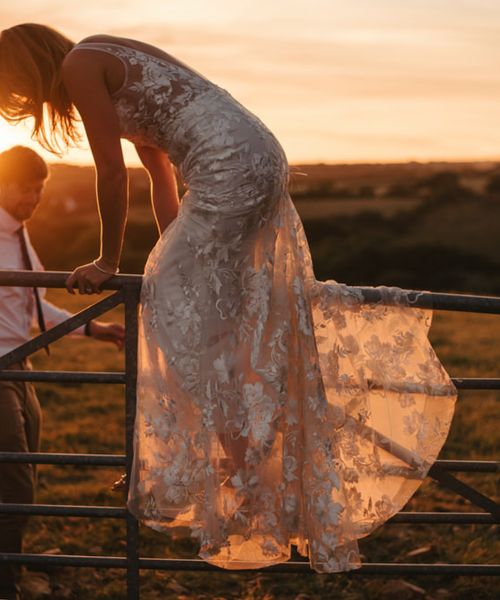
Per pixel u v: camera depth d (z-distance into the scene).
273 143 2.77
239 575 4.24
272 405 2.67
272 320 2.73
